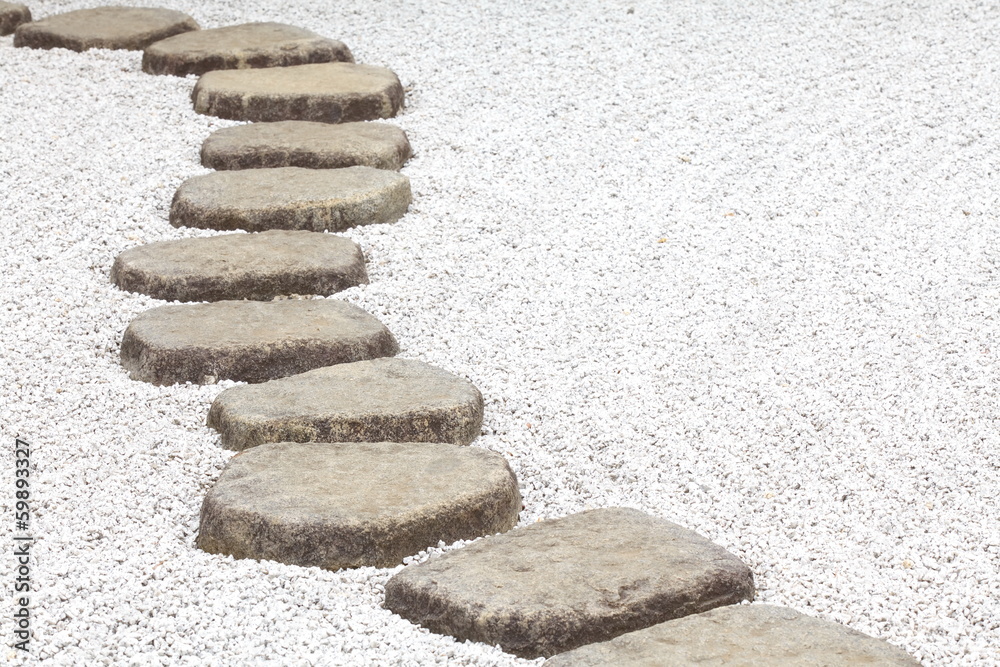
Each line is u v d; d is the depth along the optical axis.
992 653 2.10
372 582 2.26
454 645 2.07
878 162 4.06
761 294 3.39
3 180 3.88
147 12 5.46
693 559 2.24
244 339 3.00
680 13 5.54
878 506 2.56
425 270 3.54
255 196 3.72
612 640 2.02
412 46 5.24
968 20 5.21
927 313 3.27
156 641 2.04
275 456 2.55
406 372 2.91
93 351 3.11
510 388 3.00
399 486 2.43
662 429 2.83
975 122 4.27
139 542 2.36
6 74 4.77
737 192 3.93
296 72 4.71
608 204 3.88
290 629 2.10
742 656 1.97
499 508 2.44
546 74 4.86
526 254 3.61
